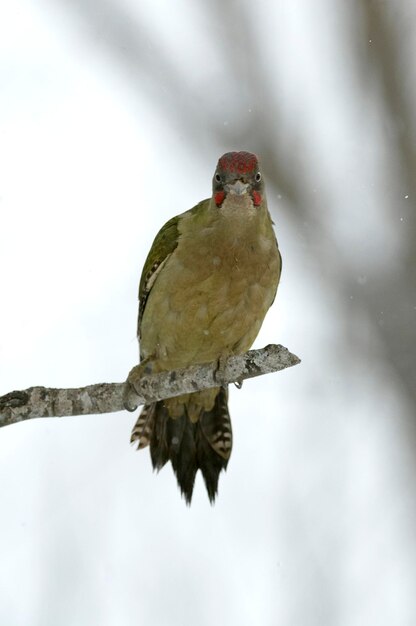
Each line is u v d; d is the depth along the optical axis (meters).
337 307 14.57
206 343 13.05
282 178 15.31
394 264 14.56
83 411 10.99
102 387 11.09
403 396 14.07
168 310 12.85
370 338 14.27
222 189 12.50
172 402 13.97
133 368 13.14
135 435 13.73
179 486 13.79
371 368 14.19
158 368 13.35
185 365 13.32
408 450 13.95
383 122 15.20
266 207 12.98
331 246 14.93
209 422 14.08
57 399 10.88
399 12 15.27
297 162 15.45
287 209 15.21
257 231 12.62
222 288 12.67
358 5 15.39
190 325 12.85
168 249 13.02
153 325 13.02
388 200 14.98
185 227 13.02
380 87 15.23
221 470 13.92
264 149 15.42
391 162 15.06
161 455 13.89
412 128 15.11
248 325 13.06
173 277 12.73
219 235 12.52
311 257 14.91
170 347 13.07
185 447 13.98
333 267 14.78
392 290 14.42
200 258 12.60
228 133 15.63
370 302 14.41
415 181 14.92
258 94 15.62
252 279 12.77
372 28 15.27
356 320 14.41
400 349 14.11
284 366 11.25
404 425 14.00
